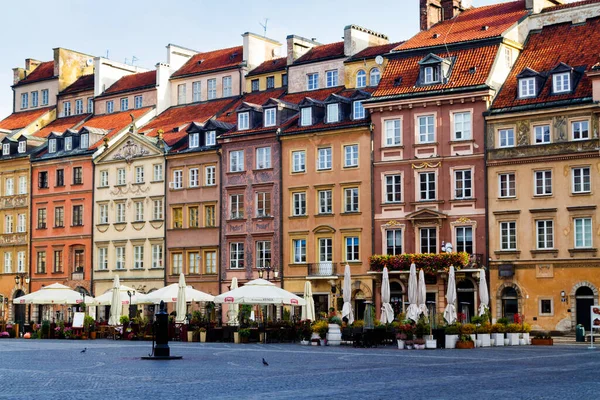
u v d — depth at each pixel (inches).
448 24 3029.0
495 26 2859.3
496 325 2121.1
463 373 1279.5
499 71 2728.8
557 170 2568.9
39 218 3722.9
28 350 1943.9
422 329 1962.4
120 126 3661.4
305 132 2989.7
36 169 3747.5
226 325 2522.1
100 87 3880.4
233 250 3147.1
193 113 3538.4
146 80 3784.5
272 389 1058.7
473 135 2694.4
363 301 2864.2
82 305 2866.6
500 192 2655.0
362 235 2869.1
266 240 3068.4
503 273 2613.2
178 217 3307.1
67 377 1237.7
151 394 1006.4
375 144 2859.3
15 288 3769.7
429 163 2758.4
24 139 3806.6
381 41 3339.1
